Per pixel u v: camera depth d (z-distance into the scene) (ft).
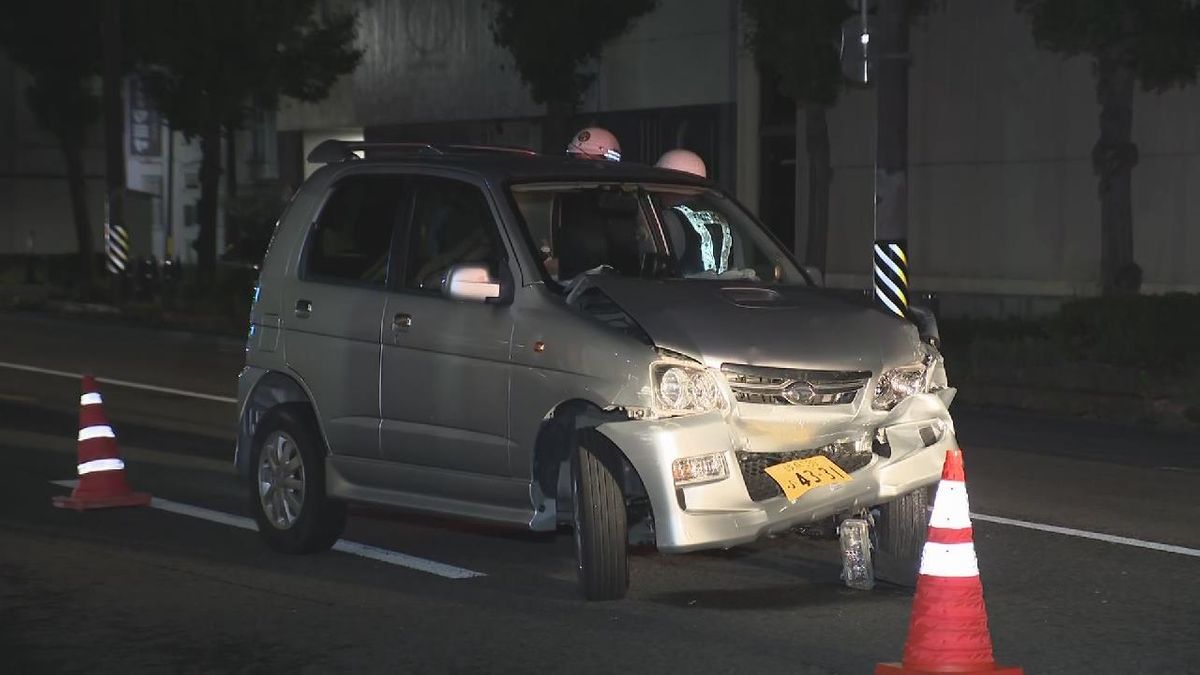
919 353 50.49
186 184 315.78
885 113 109.09
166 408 101.55
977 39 165.37
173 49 202.90
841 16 139.54
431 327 53.62
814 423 47.93
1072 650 44.19
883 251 109.60
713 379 47.09
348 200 58.29
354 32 250.16
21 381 117.50
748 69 189.26
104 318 192.65
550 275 53.11
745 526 46.52
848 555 50.31
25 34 244.01
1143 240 151.53
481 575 54.08
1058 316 115.34
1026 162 161.89
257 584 53.21
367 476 56.08
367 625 47.60
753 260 58.34
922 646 38.75
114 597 51.52
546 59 172.65
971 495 69.46
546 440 50.85
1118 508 66.18
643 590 51.24
